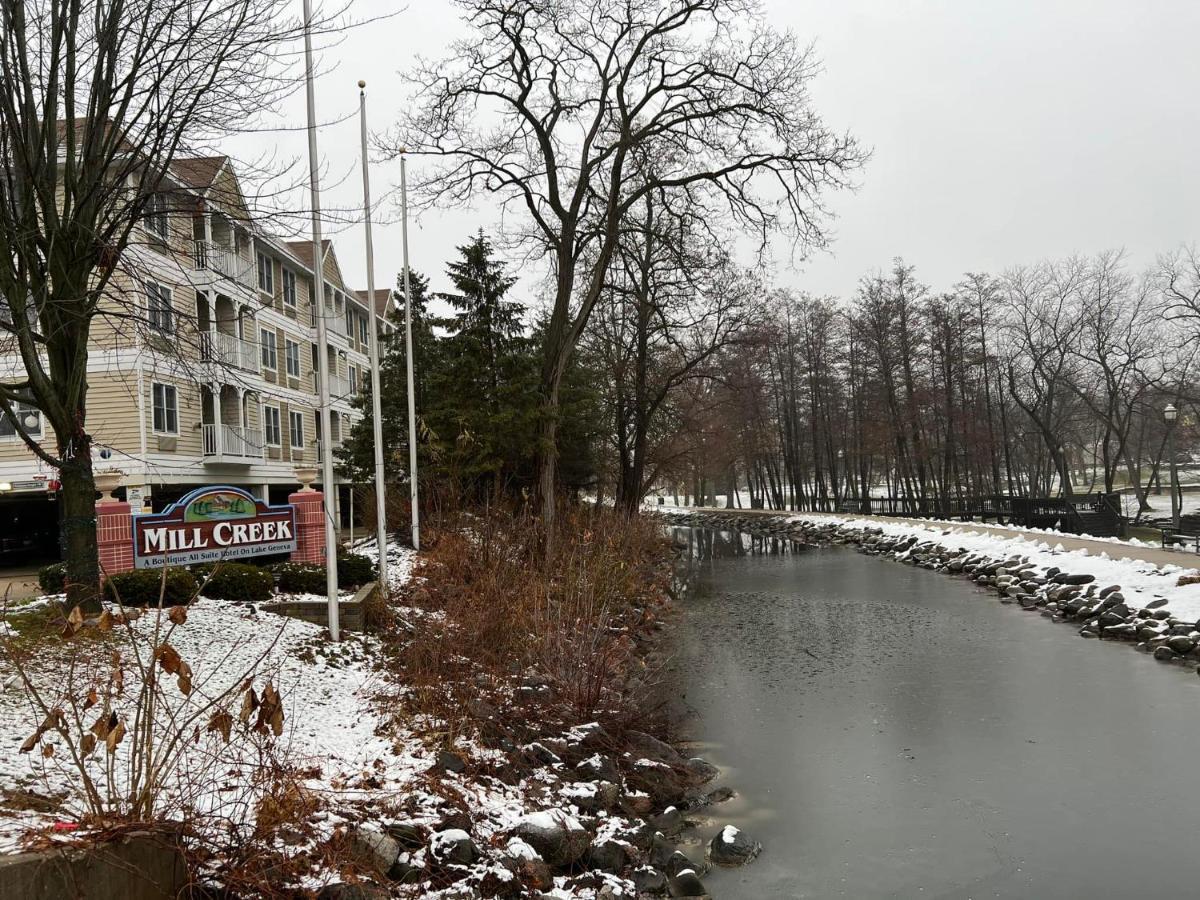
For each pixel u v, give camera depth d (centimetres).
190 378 1080
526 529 1658
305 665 920
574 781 745
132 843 389
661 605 1862
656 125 2236
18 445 2147
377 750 705
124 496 2114
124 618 453
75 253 909
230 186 1052
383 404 2495
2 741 555
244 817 482
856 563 2878
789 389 5525
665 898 578
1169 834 655
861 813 723
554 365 2230
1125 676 1151
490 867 544
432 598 1362
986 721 973
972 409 4788
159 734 605
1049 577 1934
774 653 1404
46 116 872
